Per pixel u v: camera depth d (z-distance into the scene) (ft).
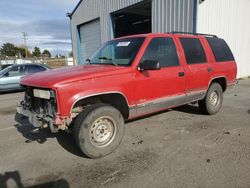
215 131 16.17
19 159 12.86
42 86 11.74
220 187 9.66
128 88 13.52
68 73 12.62
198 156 12.46
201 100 19.54
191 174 10.68
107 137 12.85
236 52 45.62
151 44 14.97
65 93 11.39
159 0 39.88
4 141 15.60
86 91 11.91
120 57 14.94
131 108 13.93
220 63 19.76
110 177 10.71
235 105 23.76
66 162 12.34
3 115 22.82
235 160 11.89
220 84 21.03
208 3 37.06
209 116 19.80
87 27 64.18
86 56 67.15
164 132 16.20
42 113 12.67
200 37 18.74
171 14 38.09
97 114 12.19
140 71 14.03
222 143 14.08
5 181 10.69
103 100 13.71
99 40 59.31
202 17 36.47
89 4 60.54
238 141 14.34
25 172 11.46
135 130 16.70
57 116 11.45
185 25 36.17
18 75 38.52
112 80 12.82
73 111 12.51
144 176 10.66
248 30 47.57
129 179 10.46
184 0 35.86
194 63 17.57
